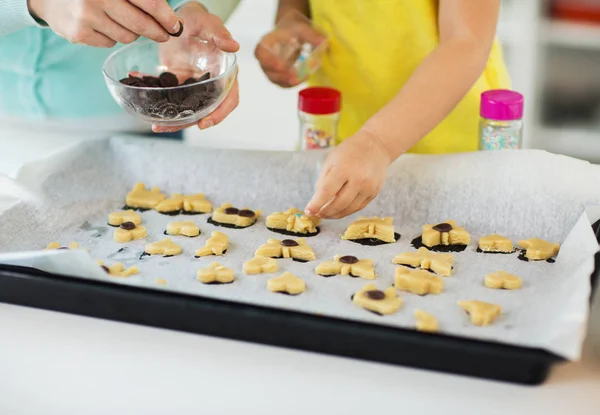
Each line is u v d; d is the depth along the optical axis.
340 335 0.73
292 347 0.75
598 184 0.93
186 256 0.91
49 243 0.93
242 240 0.94
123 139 1.07
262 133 1.94
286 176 1.01
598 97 1.80
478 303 0.79
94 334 0.77
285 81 1.09
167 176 1.04
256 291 0.84
